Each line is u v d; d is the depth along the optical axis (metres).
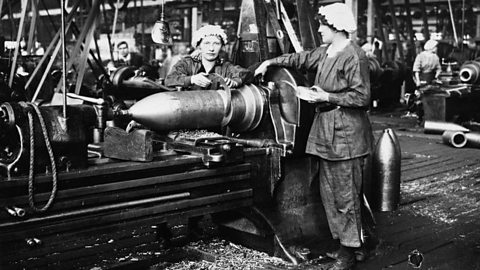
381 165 5.00
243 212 3.83
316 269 3.54
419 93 10.81
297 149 3.89
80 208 3.04
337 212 3.66
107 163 3.25
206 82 3.85
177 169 3.42
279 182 3.91
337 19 3.56
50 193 2.93
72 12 5.29
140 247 3.91
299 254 3.66
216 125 3.79
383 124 11.28
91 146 3.67
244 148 3.86
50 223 2.94
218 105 3.72
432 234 4.34
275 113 3.92
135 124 3.38
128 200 3.21
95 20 5.31
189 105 3.60
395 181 5.04
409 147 8.47
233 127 3.96
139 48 13.45
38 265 3.42
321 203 4.16
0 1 5.33
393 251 3.93
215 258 3.70
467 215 4.91
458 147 8.45
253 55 4.38
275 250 3.76
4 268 3.20
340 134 3.58
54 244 3.81
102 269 3.44
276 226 3.79
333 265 3.57
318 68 3.72
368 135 3.67
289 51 4.52
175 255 3.77
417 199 5.42
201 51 4.11
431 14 17.81
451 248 4.03
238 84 3.84
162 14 4.73
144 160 3.27
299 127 3.88
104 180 3.13
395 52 16.81
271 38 4.49
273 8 4.48
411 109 12.79
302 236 3.88
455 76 10.70
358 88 3.52
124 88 6.59
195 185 3.48
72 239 3.94
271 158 3.89
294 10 4.83
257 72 4.03
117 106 3.59
